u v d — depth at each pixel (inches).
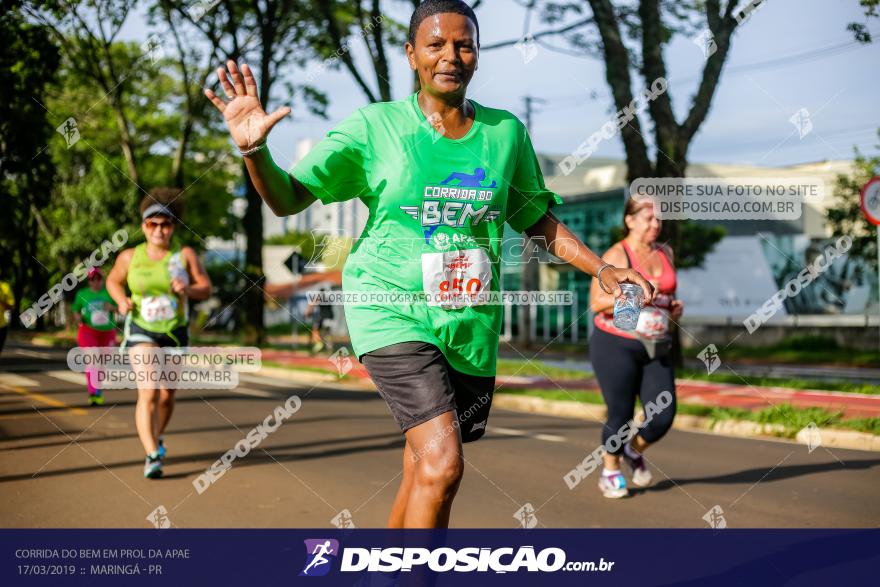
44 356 770.8
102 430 301.7
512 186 113.5
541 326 1464.1
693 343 1233.4
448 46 102.1
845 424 307.1
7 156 479.5
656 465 249.0
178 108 914.1
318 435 303.4
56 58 480.4
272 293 1754.4
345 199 107.7
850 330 1063.0
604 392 201.2
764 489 210.8
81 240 1190.3
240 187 1444.4
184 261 221.3
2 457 244.5
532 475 229.5
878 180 384.2
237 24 773.9
